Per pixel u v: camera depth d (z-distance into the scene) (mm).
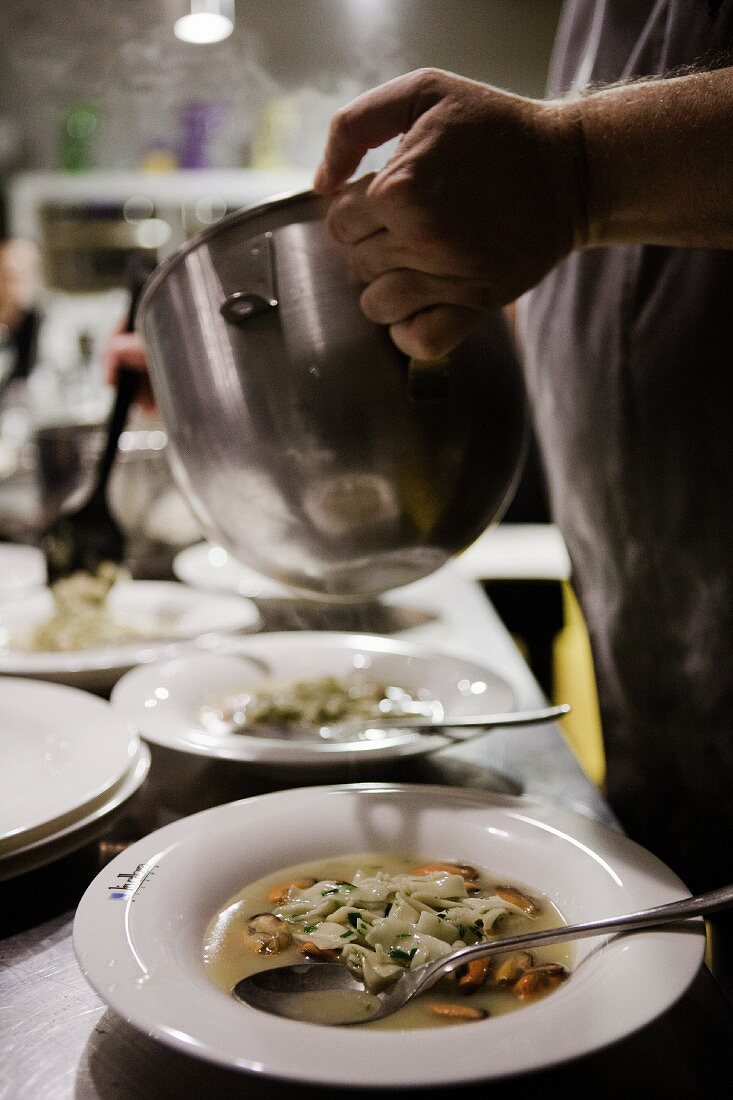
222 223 624
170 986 428
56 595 1175
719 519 859
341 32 1543
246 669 968
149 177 3135
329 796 635
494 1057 379
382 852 606
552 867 569
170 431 691
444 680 936
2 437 2170
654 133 560
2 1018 475
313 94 1970
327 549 652
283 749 726
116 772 669
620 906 505
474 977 475
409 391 608
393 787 652
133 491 1357
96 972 432
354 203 575
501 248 553
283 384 608
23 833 579
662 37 850
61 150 3260
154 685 889
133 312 1133
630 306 906
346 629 1228
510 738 857
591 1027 398
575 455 1031
